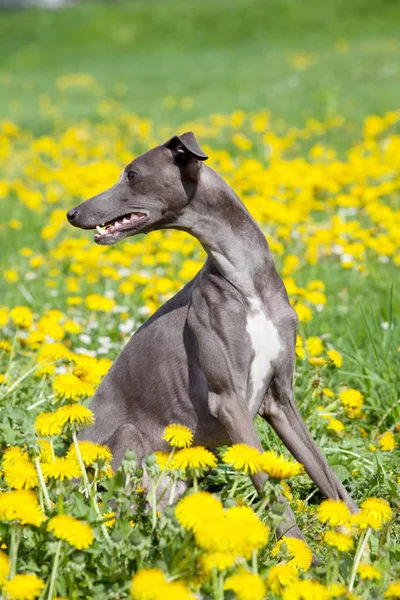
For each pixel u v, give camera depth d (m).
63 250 11.73
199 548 4.31
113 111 27.41
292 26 44.75
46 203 15.71
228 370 5.88
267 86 30.27
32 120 26.25
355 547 4.93
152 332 6.38
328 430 7.28
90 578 4.48
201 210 6.11
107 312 9.79
